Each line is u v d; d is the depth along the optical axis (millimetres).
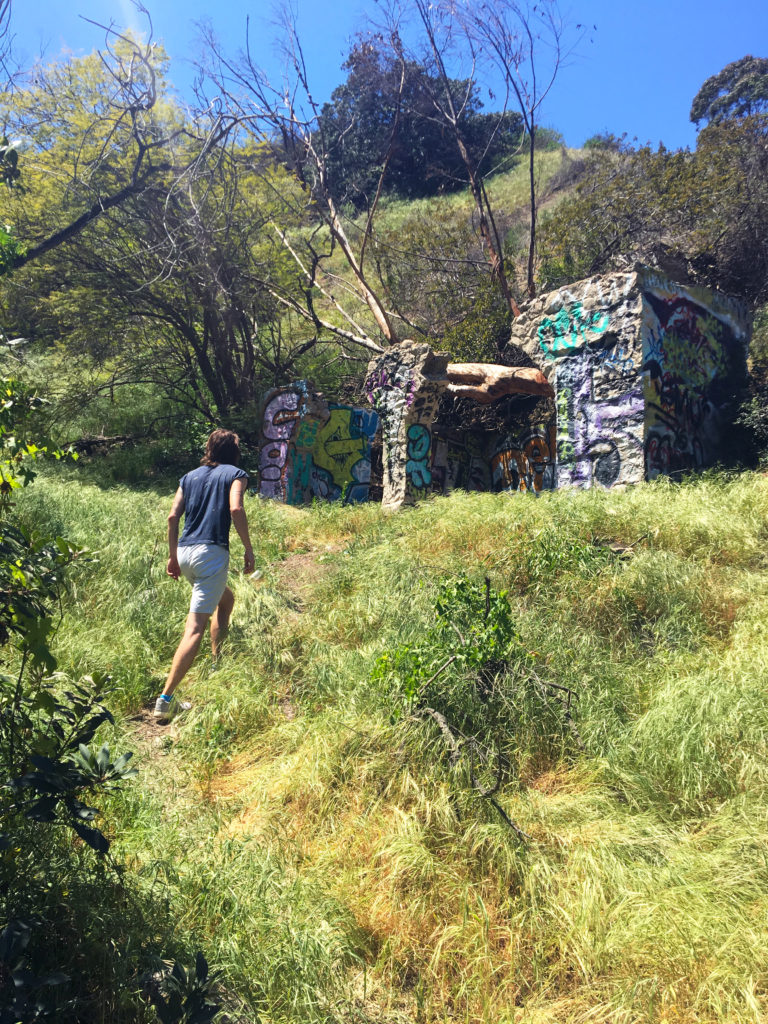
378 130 23766
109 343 14578
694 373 10844
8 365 10953
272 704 4395
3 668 2818
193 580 4414
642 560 5637
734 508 6965
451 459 12734
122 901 2438
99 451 14234
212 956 2338
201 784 3572
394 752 3553
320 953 2420
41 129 13195
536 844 2998
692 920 2521
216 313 14625
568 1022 2289
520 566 5938
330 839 3135
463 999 2408
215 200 14344
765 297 15094
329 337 16938
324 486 12164
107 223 13789
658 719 3748
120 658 4496
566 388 10602
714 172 15992
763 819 3047
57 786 2088
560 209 17625
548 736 3799
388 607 5484
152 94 11719
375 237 18250
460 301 16219
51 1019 1907
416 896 2779
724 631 5070
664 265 14766
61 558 2355
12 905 2150
